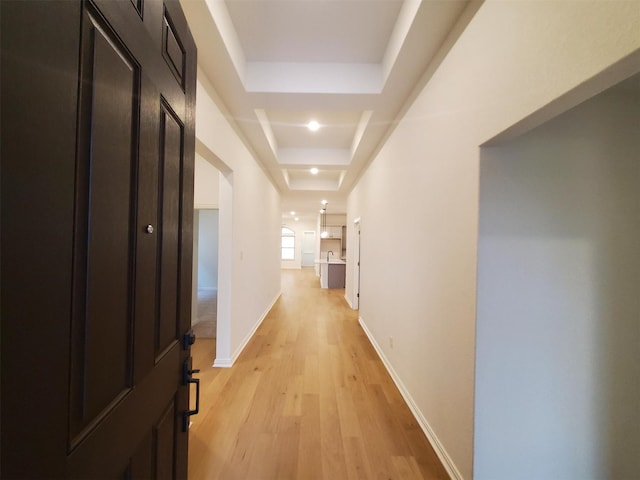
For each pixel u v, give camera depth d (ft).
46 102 1.40
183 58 3.33
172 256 3.08
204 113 6.84
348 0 5.57
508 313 4.41
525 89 3.43
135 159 2.25
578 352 4.50
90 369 1.78
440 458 5.43
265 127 10.78
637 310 4.59
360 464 5.36
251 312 12.69
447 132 5.39
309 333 13.29
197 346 11.36
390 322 9.23
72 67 1.57
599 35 2.56
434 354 5.83
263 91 7.52
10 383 1.23
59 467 1.51
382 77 7.37
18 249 1.26
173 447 3.15
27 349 1.32
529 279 4.44
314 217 42.75
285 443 5.87
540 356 4.46
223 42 5.70
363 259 14.44
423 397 6.37
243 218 10.98
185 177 3.42
